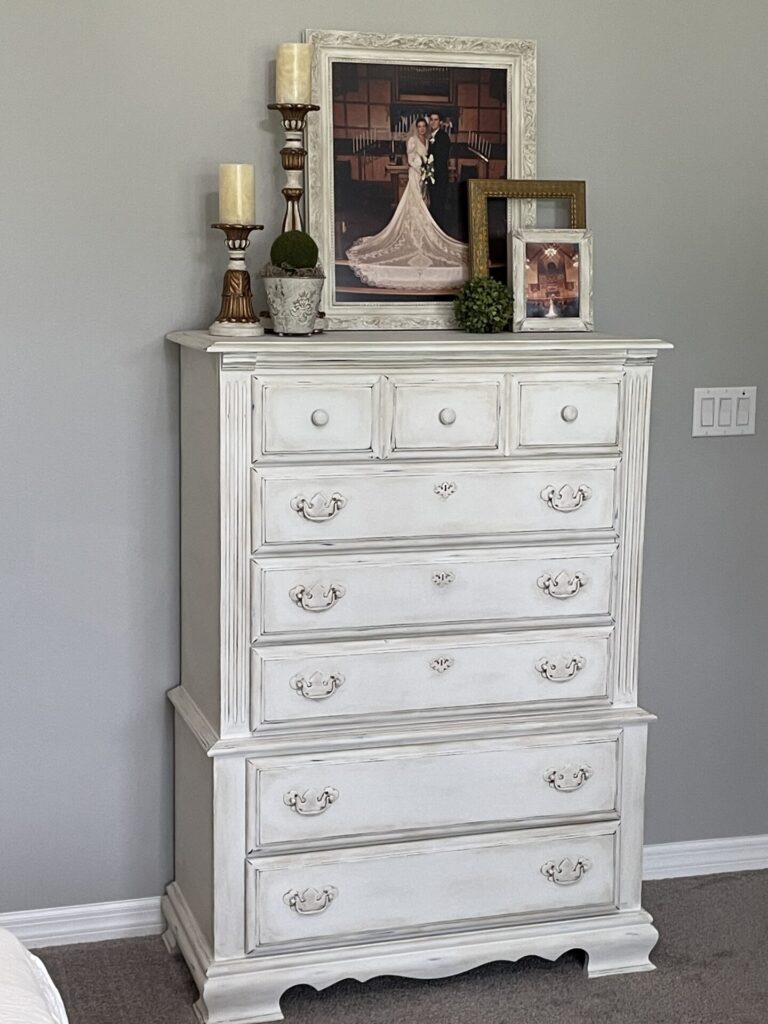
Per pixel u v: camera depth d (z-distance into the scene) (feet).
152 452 9.35
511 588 8.76
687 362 10.32
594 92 9.84
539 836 8.97
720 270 10.30
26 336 8.98
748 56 10.12
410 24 9.41
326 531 8.38
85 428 9.19
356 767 8.56
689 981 9.14
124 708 9.55
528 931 9.03
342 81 9.28
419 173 9.51
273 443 8.19
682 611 10.60
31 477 9.13
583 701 9.02
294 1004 8.79
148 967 9.23
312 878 8.57
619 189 10.00
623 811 9.16
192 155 9.12
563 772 8.98
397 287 9.51
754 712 10.93
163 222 9.13
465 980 9.14
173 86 9.01
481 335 9.07
